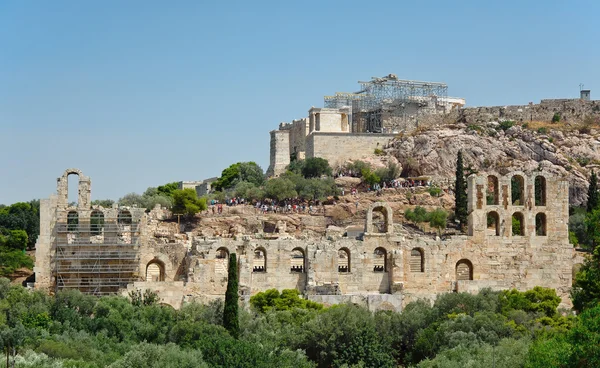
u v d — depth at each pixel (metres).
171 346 160.25
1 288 187.88
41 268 199.50
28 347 156.88
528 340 160.50
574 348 128.00
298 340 169.25
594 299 173.00
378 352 169.12
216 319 178.25
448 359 155.38
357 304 188.75
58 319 174.38
